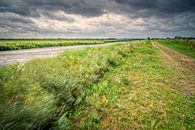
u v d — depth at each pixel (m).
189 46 47.78
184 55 27.47
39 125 4.61
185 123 6.27
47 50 30.84
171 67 16.31
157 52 29.33
